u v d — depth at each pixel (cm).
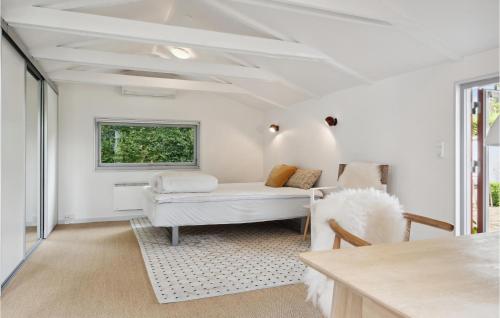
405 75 376
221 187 525
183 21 451
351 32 336
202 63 462
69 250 397
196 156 665
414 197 364
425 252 131
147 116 622
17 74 324
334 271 111
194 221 414
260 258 363
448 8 260
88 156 582
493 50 288
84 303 252
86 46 439
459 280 104
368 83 428
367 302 161
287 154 625
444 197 331
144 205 493
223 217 426
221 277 305
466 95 318
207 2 372
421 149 356
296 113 596
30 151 484
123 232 496
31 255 374
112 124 607
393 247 138
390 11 273
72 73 493
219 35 354
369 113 429
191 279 299
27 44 350
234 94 649
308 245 418
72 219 569
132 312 237
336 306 124
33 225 489
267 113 698
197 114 659
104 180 592
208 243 429
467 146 319
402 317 83
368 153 431
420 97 357
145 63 431
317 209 183
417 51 329
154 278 301
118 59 419
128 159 620
